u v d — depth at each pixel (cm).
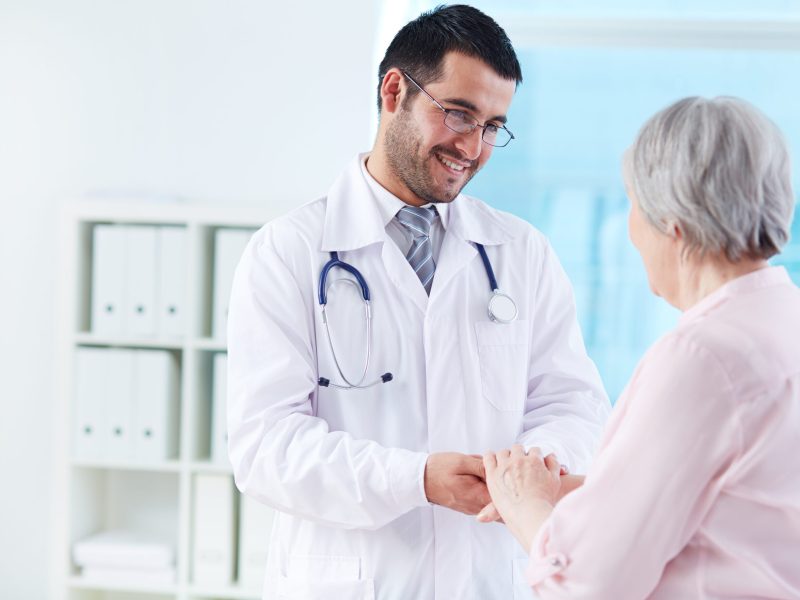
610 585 104
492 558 160
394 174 170
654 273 115
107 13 327
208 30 325
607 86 380
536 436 161
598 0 371
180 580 291
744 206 106
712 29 368
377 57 333
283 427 156
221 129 326
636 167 113
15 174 330
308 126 324
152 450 292
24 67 329
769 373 102
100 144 328
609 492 104
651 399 104
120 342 294
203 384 302
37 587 329
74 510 298
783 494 102
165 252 292
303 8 323
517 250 178
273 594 166
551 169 383
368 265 168
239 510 301
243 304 165
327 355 164
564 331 180
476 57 155
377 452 150
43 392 329
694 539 105
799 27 365
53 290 329
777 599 103
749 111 109
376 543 157
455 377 164
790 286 111
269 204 318
